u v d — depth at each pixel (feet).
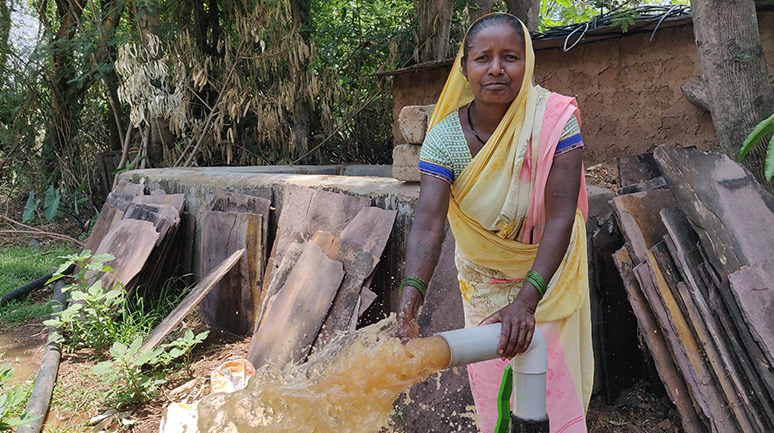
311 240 12.92
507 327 4.87
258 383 4.54
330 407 4.25
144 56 25.48
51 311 17.63
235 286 15.43
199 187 18.22
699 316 8.60
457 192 6.49
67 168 32.40
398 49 26.66
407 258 6.06
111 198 21.07
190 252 18.29
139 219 18.01
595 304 10.59
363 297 11.57
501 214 6.30
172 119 25.91
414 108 12.38
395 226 12.34
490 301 7.18
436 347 4.49
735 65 10.65
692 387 8.61
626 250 9.66
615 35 16.39
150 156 29.27
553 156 5.93
